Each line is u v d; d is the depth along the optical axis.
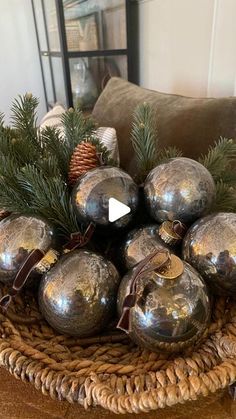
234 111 0.64
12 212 0.43
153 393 0.28
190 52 0.98
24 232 0.36
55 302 0.32
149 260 0.30
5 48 1.85
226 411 0.35
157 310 0.29
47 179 0.42
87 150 0.42
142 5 1.24
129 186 0.37
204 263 0.33
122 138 0.79
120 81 0.97
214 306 0.37
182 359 0.31
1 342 0.34
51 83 1.73
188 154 0.66
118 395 0.28
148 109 0.51
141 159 0.47
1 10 1.76
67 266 0.33
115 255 0.39
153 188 0.37
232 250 0.33
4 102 1.97
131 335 0.32
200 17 0.90
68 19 1.29
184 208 0.36
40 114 1.99
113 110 0.86
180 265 0.30
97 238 0.41
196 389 0.28
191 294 0.30
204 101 0.68
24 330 0.37
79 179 0.38
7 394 0.38
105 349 0.35
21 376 0.32
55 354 0.34
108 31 1.38
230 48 0.80
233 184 0.49
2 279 0.38
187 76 1.03
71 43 1.32
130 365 0.32
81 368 0.32
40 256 0.34
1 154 0.45
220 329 0.35
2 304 0.34
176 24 1.03
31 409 0.36
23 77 1.95
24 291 0.40
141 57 1.35
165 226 0.36
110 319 0.34
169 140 0.68
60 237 0.39
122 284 0.32
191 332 0.30
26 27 1.83
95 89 1.44
